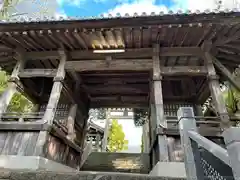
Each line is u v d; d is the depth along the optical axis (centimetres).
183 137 266
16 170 316
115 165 925
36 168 422
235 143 160
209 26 507
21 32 542
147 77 788
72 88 758
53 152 520
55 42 606
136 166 884
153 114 691
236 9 467
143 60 610
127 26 516
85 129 887
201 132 463
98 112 1948
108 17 496
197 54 600
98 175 292
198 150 249
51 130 498
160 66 589
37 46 625
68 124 704
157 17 493
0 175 302
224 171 236
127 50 623
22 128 487
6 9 988
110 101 953
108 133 2280
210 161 242
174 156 449
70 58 646
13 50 623
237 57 627
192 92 775
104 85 853
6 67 716
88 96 930
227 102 800
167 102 782
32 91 719
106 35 562
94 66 615
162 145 455
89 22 511
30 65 701
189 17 488
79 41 596
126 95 920
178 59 639
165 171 417
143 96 915
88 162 1005
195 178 230
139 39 580
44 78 804
